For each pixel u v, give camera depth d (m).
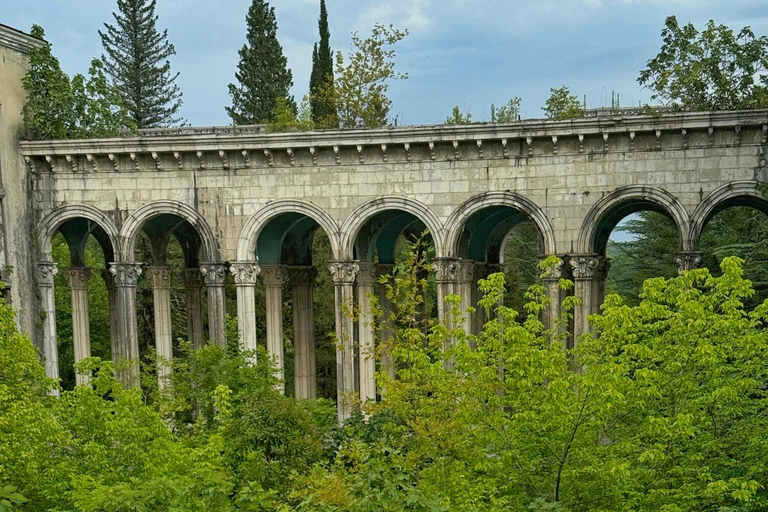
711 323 17.73
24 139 35.59
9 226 34.59
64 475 17.33
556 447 17.77
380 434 22.91
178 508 14.04
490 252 39.34
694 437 18.09
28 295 35.50
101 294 50.66
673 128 29.09
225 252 34.47
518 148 31.34
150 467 17.48
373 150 32.69
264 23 70.12
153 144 33.84
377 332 39.00
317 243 52.41
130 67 79.06
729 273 17.73
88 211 35.38
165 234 39.41
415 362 21.06
